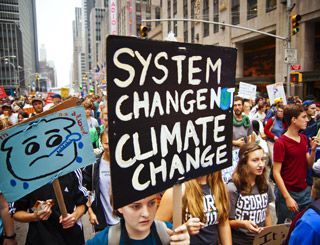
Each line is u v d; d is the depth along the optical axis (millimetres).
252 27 30547
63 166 2492
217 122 1979
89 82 106562
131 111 1538
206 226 2387
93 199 3406
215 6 37469
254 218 2812
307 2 22906
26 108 12234
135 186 1567
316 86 23453
